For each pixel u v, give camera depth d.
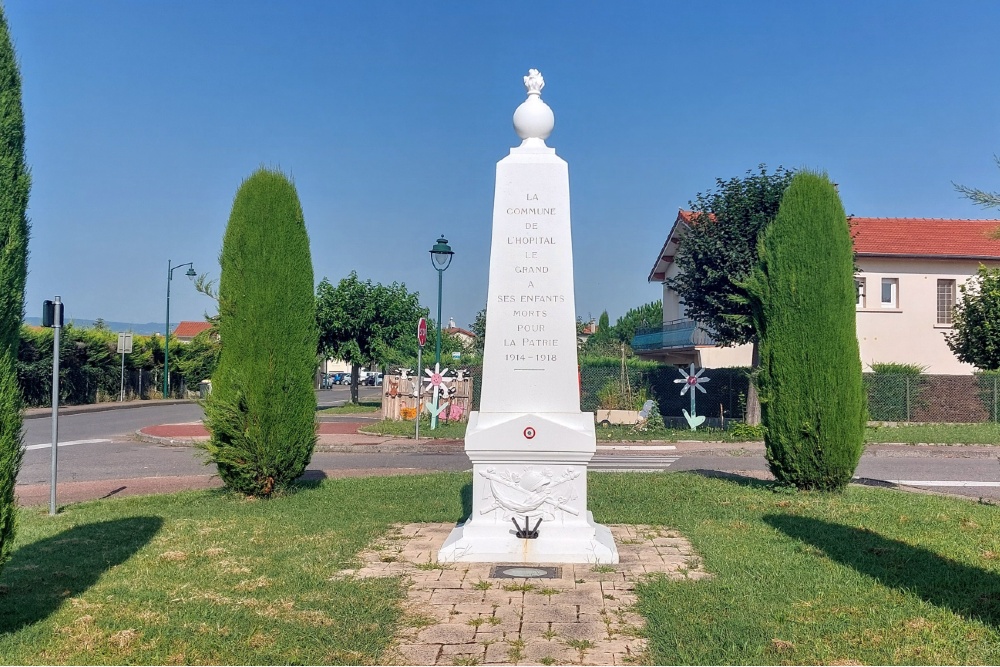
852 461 11.52
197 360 47.22
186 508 10.56
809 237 11.61
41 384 36.47
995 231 7.82
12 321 5.65
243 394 11.19
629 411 25.47
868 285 31.47
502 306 8.12
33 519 10.07
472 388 29.14
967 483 14.53
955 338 25.50
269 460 11.24
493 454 7.88
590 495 11.49
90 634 5.70
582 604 6.39
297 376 11.43
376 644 5.54
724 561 7.59
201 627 5.83
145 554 7.96
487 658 5.31
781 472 11.84
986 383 27.38
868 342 31.36
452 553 7.76
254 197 11.37
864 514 10.02
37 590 6.75
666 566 7.55
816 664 5.21
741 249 22.73
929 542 8.46
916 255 30.84
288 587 6.80
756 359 24.23
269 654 5.37
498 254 8.15
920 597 6.51
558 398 8.06
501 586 6.88
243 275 11.30
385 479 13.29
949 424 26.31
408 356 39.69
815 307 11.53
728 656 5.30
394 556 7.95
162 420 30.34
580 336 56.03
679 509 10.38
